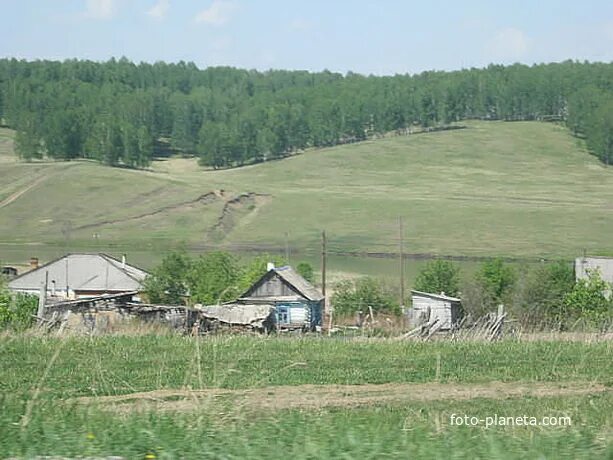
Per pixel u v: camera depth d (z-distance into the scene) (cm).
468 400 1834
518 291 5441
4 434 1005
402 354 2483
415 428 1111
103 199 11275
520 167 15600
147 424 1073
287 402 1753
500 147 16825
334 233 9775
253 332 3759
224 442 981
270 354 2436
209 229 10094
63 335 2598
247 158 16762
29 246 8988
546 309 5250
